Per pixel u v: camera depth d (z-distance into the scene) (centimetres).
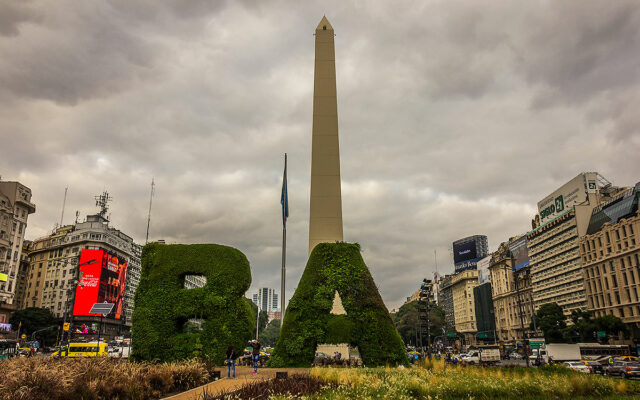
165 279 2797
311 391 1580
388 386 1627
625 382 2022
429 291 3119
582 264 10275
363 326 2823
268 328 19662
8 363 1652
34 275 12200
